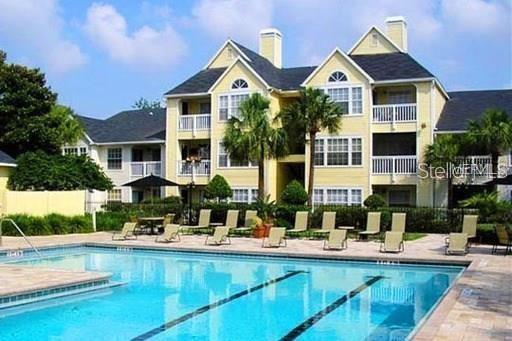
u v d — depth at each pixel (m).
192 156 38.34
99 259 21.66
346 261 19.83
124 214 31.56
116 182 43.12
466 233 21.17
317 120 30.92
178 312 12.37
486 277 14.65
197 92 39.09
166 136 40.06
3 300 12.30
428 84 34.12
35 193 30.30
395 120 34.53
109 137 43.75
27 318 11.68
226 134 31.08
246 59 38.41
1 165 34.53
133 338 10.20
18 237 26.64
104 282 15.15
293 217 29.36
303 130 31.17
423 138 34.00
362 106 35.06
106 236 27.20
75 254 23.05
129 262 20.84
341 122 33.25
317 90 31.33
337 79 35.78
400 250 20.97
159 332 10.60
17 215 28.42
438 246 22.48
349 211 29.12
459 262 18.44
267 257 20.98
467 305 11.02
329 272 18.31
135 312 12.36
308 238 25.95
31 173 32.66
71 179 32.91
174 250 22.78
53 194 30.58
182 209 33.16
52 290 13.43
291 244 23.52
